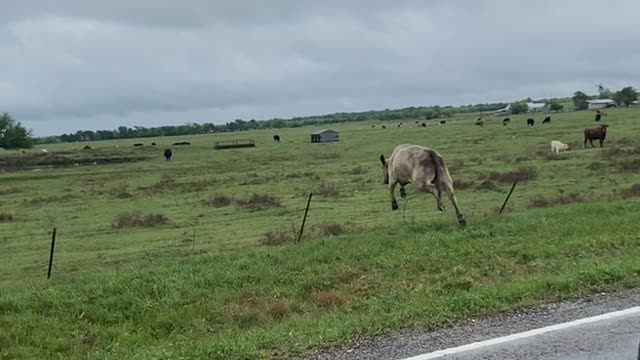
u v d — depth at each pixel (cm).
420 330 699
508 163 4450
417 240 1298
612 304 759
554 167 3859
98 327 920
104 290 1057
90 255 2059
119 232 2606
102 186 5303
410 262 1141
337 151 8331
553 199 2388
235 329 882
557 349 621
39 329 898
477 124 12156
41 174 7369
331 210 2775
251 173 5678
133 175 6506
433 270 1098
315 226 2195
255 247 1716
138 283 1089
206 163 7856
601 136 5200
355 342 670
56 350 828
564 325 690
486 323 712
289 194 3622
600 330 670
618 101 19062
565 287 828
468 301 781
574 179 3250
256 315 941
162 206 3503
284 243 1681
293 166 6281
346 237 1452
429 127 13488
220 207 3238
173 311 959
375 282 1055
